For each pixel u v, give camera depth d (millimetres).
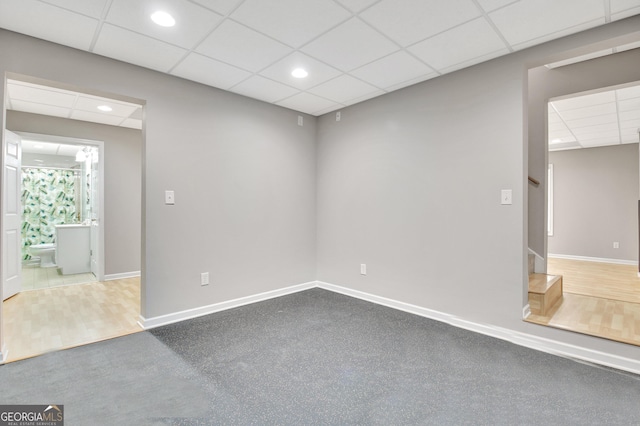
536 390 1925
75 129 4512
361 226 3836
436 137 3113
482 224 2818
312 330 2867
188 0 1916
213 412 1709
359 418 1668
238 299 3562
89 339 2664
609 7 1989
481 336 2742
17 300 3795
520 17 2113
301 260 4227
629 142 6133
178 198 3088
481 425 1614
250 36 2346
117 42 2408
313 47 2514
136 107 3922
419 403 1796
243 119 3588
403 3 1969
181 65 2814
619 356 2189
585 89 3086
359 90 3432
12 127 4031
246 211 3631
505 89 2662
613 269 5527
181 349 2477
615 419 1665
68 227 5254
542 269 3480
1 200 2225
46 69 2369
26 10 1993
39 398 1832
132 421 1633
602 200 6480
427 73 3006
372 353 2412
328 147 4227
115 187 4902
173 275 3066
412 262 3332
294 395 1871
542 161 3445
